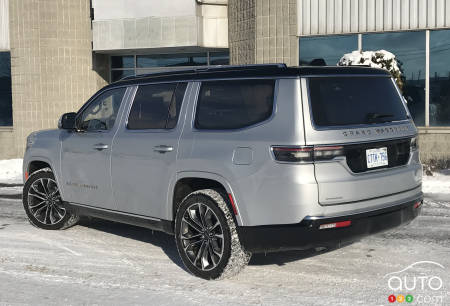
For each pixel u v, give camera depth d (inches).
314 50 596.1
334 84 198.5
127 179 240.8
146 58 732.7
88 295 191.9
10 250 253.8
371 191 196.1
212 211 202.7
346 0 576.1
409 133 216.2
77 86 711.7
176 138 220.1
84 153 262.8
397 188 206.5
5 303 185.0
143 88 244.8
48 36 699.4
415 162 220.1
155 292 193.8
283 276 209.2
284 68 196.5
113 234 284.0
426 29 551.2
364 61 491.2
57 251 251.6
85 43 712.4
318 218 184.4
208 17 660.1
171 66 724.7
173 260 235.5
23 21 699.4
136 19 672.4
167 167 221.8
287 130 187.3
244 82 205.6
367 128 199.0
